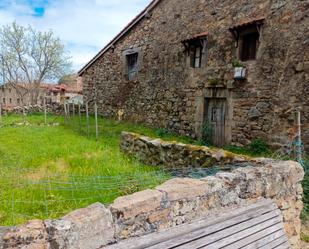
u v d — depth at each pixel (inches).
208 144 319.6
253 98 275.6
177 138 346.9
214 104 324.5
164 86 391.2
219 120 317.1
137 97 447.5
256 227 96.5
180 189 86.1
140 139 252.8
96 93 558.9
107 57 520.1
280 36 251.1
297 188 129.4
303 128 230.4
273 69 257.0
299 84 235.9
